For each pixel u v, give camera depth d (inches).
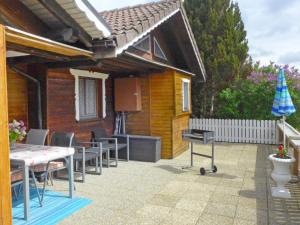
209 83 492.4
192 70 394.9
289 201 176.6
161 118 308.0
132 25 206.5
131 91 309.1
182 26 311.3
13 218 153.2
